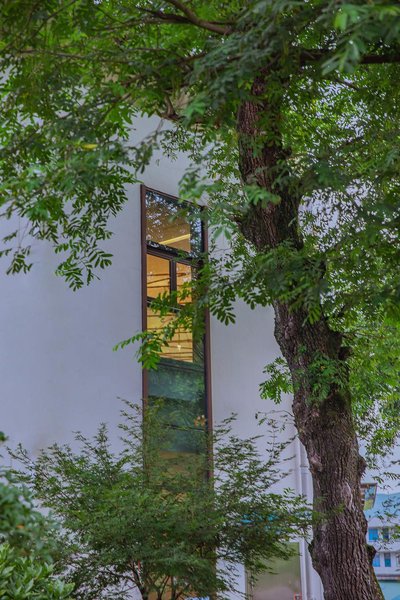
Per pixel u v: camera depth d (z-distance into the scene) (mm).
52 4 7270
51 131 7629
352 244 8477
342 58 5191
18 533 4406
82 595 9625
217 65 6629
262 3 5902
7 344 13305
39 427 13352
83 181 7180
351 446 10281
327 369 9953
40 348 13625
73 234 11250
